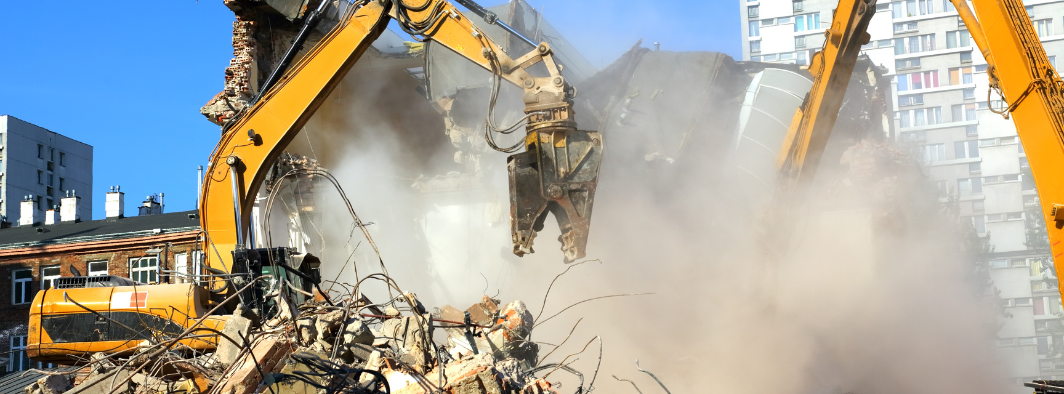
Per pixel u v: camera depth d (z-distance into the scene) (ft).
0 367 82.58
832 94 42.75
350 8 44.96
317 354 24.64
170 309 36.91
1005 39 26.00
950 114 223.51
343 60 44.78
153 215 117.39
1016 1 25.86
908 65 229.86
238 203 45.52
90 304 37.70
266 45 81.87
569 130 33.32
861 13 38.93
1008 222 211.20
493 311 32.14
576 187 32.45
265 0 77.15
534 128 33.78
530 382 25.00
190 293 37.14
